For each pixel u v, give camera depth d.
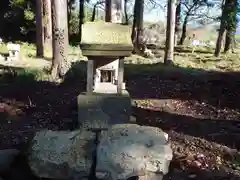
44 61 5.64
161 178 1.53
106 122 2.02
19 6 8.24
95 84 2.07
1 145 1.99
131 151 1.51
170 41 5.22
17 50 5.61
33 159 1.59
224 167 1.79
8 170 1.66
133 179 1.50
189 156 1.87
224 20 6.34
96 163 1.53
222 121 2.54
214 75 4.15
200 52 7.85
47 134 1.69
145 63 5.55
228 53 7.42
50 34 7.06
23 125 2.39
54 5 3.72
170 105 2.98
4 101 2.91
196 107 2.95
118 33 2.01
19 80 3.55
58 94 3.20
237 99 3.13
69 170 1.56
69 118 2.51
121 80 2.06
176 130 2.30
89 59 2.01
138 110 2.77
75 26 10.68
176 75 4.18
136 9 7.61
